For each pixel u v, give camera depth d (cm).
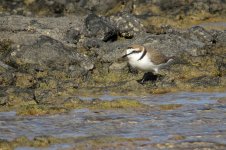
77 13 4550
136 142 1656
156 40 3095
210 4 4462
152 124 1848
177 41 3091
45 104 2112
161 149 1595
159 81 2491
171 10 4450
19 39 3169
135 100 2147
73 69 2698
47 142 1659
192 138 1684
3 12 4288
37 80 2498
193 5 4462
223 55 2927
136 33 3441
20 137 1686
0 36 3206
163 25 3909
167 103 2152
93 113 1998
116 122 1880
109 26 3362
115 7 4659
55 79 2517
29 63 2766
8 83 2438
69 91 2367
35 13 4478
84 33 3334
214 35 3344
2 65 2686
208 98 2225
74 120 1911
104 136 1723
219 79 2473
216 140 1662
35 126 1847
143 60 2494
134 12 4522
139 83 2453
